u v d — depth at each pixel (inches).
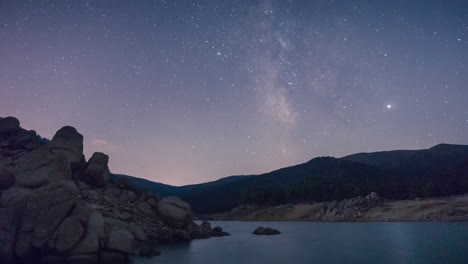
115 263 727.7
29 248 727.7
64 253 732.0
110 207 1227.9
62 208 778.8
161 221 1390.3
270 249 1063.0
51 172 965.8
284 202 4980.3
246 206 5226.4
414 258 802.2
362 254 905.5
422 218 2615.7
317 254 926.4
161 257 847.1
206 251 999.6
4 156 1245.7
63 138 1311.5
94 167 1369.3
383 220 2842.0
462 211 2561.5
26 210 763.4
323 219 3491.6
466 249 949.2
